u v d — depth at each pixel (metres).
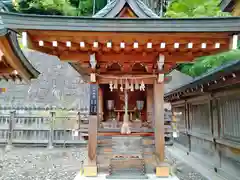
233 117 5.52
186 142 10.03
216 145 6.59
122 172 4.21
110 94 5.55
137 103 5.22
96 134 4.31
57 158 9.44
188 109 9.52
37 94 16.09
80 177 4.14
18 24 3.38
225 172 5.92
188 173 6.65
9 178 6.56
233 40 3.61
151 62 4.45
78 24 3.49
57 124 12.30
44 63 17.38
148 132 4.60
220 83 5.30
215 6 7.23
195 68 7.66
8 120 12.12
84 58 4.30
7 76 6.84
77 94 16.11
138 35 3.66
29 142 12.05
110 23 3.50
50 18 3.45
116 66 4.76
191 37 3.75
